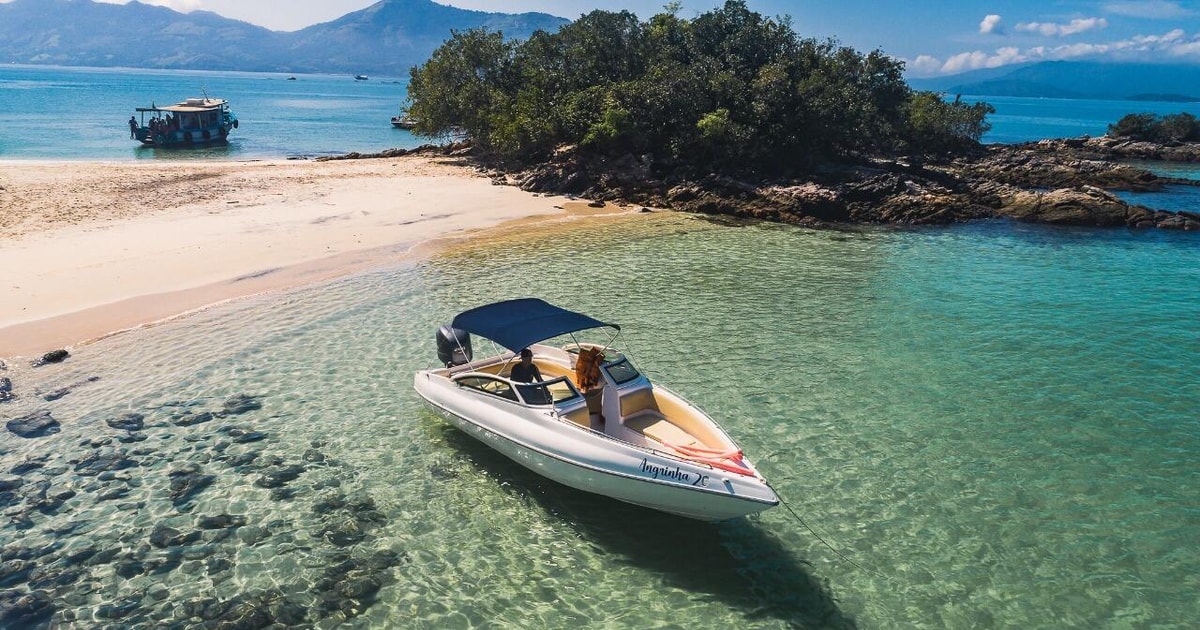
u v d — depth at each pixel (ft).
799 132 172.35
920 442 47.09
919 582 33.50
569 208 136.77
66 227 98.37
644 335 67.67
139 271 82.28
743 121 167.02
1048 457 45.32
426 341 64.64
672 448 38.34
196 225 104.47
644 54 197.26
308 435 47.26
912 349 64.75
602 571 34.30
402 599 31.94
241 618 30.27
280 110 469.98
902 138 247.50
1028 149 283.18
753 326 70.69
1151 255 108.06
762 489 32.86
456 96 195.11
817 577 33.94
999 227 132.67
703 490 33.83
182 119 243.60
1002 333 69.51
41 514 37.81
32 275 78.23
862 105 191.83
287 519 37.83
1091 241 119.14
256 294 77.10
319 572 33.60
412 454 45.03
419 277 85.40
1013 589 33.04
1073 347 65.77
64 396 52.42
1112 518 38.75
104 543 35.47
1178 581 33.71
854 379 57.67
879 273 93.71
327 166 173.27
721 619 31.07
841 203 138.41
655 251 103.30
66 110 359.25
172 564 33.96
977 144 280.72
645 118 165.27
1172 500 40.63
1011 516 38.81
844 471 43.27
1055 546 36.24
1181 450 46.47
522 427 40.47
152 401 51.90
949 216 136.05
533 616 31.09
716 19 209.46
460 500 40.06
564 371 48.73
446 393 45.80
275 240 99.45
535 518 38.52
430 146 212.02
